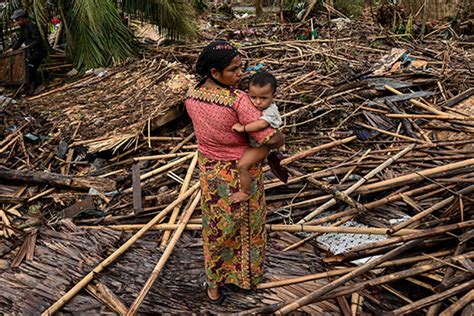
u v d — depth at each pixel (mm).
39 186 4383
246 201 2449
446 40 9594
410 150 4031
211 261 2621
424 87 6098
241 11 16891
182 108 5379
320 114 5402
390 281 2717
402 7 11844
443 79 6094
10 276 2891
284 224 3496
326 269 3047
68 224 3391
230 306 2729
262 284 2822
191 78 5898
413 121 5023
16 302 2717
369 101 5547
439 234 2998
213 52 2188
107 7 7289
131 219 3709
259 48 8211
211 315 2670
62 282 2883
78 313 2689
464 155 4105
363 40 9180
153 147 4984
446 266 2828
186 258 3135
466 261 2760
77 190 4266
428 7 12031
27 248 3131
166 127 5371
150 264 3072
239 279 2686
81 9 7180
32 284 2844
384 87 5777
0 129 5543
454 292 2594
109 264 3023
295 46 8195
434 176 3674
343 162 4227
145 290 2748
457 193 3223
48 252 3113
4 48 8094
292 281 2830
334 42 8594
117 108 5695
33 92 7199
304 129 5215
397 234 3094
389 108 5352
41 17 7160
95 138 5102
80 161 4879
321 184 3650
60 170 4750
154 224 3416
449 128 4766
